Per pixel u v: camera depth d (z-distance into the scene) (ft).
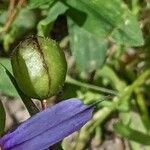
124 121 0.22
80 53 0.21
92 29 0.19
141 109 0.22
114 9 0.19
